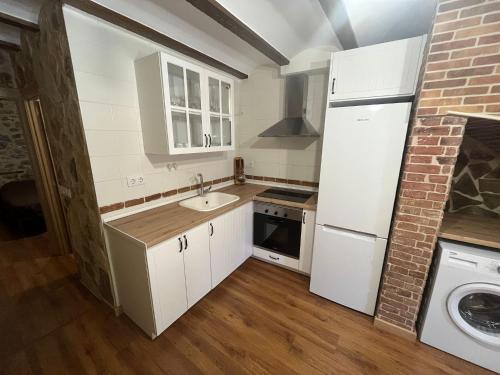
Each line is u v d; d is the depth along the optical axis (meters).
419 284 1.57
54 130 1.87
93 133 1.54
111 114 1.63
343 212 1.81
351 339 1.66
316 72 2.34
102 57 1.53
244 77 2.78
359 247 1.79
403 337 1.67
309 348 1.58
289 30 1.88
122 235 1.52
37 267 2.47
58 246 2.66
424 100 1.35
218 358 1.49
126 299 1.74
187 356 1.50
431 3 1.48
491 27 1.13
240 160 2.96
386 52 1.49
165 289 1.58
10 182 3.70
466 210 1.90
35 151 2.36
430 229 1.47
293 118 2.48
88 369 1.41
